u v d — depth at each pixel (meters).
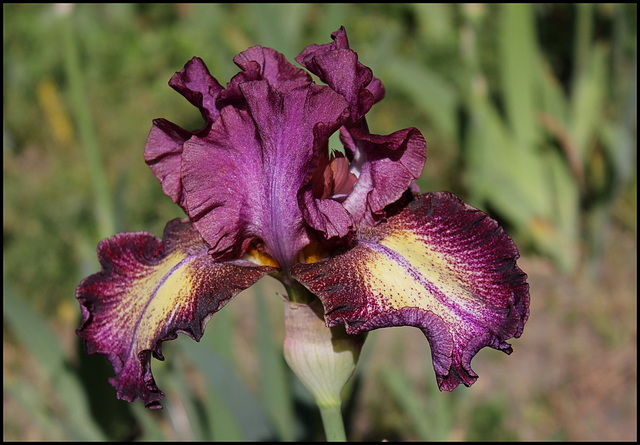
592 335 0.97
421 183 1.19
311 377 0.46
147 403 0.43
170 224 0.47
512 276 0.42
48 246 1.08
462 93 1.05
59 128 1.33
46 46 1.52
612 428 0.85
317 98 0.42
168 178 0.46
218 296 0.44
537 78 1.06
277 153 0.43
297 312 0.46
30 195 1.20
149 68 1.50
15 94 1.45
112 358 0.44
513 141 1.06
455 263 0.43
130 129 1.35
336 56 0.43
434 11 1.46
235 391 0.57
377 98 0.47
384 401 0.86
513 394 0.89
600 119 1.08
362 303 0.42
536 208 1.07
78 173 1.24
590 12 1.03
